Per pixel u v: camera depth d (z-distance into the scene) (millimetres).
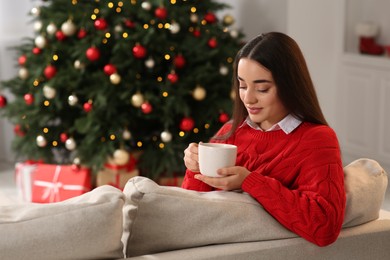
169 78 4266
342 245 1814
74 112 4633
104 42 4344
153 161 4473
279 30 5637
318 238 1746
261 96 1884
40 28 4531
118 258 1617
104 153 4355
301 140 1921
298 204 1754
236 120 2113
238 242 1741
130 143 4664
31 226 1516
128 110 4484
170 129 4535
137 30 4320
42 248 1511
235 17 6004
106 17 4430
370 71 5398
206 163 1816
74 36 4527
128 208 1694
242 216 1739
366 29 5582
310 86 1932
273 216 1776
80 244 1538
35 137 4629
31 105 4594
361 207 1881
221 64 4535
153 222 1676
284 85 1869
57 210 1544
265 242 1744
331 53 5785
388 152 5301
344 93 5723
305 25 5633
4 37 5711
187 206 1687
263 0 5734
